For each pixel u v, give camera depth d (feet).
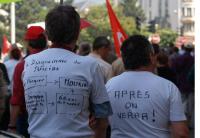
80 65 13.41
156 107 14.93
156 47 27.45
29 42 21.34
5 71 33.65
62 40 13.55
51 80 13.34
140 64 15.29
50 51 13.61
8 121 22.48
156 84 15.06
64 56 13.50
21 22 188.34
